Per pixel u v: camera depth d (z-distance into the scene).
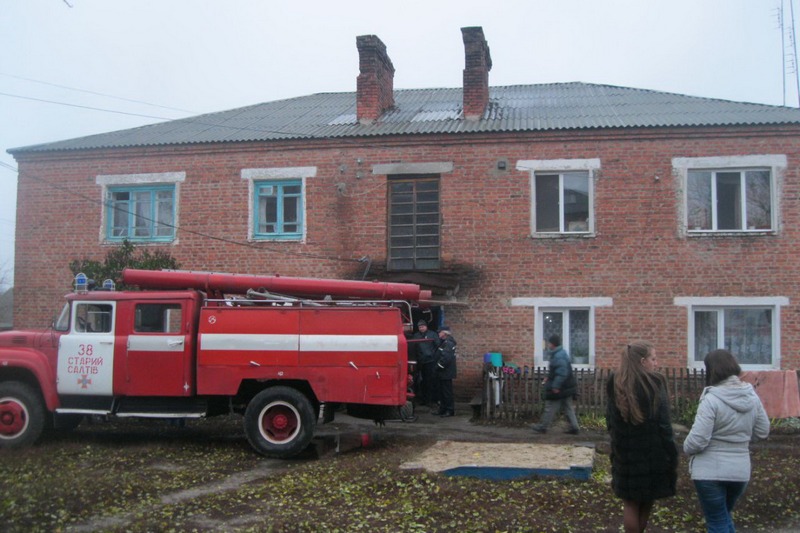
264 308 10.77
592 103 18.00
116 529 6.89
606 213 15.37
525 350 15.45
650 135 15.27
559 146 15.58
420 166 16.02
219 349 10.70
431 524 7.10
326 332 10.69
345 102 20.39
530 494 8.05
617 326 15.19
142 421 13.30
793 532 6.96
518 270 15.56
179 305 10.96
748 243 14.96
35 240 17.33
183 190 16.84
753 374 13.31
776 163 14.93
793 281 14.80
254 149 16.59
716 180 15.23
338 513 7.44
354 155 16.27
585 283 15.35
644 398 5.66
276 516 7.33
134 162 17.06
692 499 7.78
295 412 10.35
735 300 14.91
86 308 11.14
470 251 15.76
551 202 15.73
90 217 17.14
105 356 10.90
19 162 17.52
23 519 7.09
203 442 11.49
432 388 14.60
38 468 9.27
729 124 15.00
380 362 10.59
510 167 15.71
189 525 7.06
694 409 13.16
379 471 9.09
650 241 15.20
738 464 5.54
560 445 10.57
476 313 15.63
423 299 11.83
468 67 17.06
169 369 10.80
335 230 16.25
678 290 15.07
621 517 7.29
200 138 16.98
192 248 16.72
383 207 16.11
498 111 17.69
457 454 9.86
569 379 12.18
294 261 16.36
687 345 14.96
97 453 10.38
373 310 10.74
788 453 10.38
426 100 19.83
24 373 11.27
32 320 17.17
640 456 5.67
